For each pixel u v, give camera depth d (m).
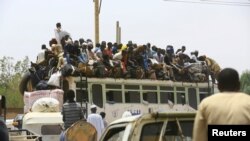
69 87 34.69
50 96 34.44
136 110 36.69
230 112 10.72
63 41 39.88
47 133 32.12
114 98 36.09
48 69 37.91
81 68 34.97
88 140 24.62
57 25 41.56
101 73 35.62
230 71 11.23
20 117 39.78
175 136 16.33
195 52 43.25
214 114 10.80
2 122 15.47
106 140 17.73
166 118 16.05
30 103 35.25
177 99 38.91
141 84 37.28
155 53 41.47
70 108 27.95
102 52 39.19
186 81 39.81
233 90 11.17
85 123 24.62
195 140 11.01
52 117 32.34
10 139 24.70
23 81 38.09
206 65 41.75
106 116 35.44
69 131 24.30
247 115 10.70
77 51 37.59
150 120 15.85
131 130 15.73
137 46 40.03
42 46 39.25
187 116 16.30
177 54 42.34
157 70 38.78
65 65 34.91
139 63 38.88
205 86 40.56
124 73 36.84
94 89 35.34
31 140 24.92
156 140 15.94
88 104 34.81
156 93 37.91
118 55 38.03
